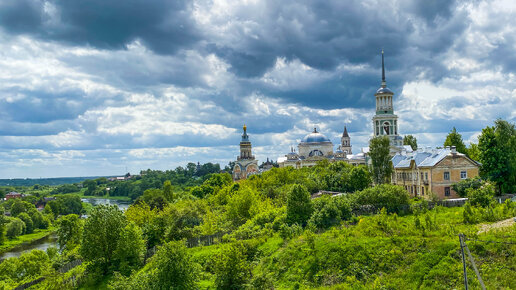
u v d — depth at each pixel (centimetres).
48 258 9956
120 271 7812
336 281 5412
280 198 11569
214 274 6588
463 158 9869
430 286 4816
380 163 12525
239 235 8138
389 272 5278
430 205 8231
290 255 6288
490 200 7506
